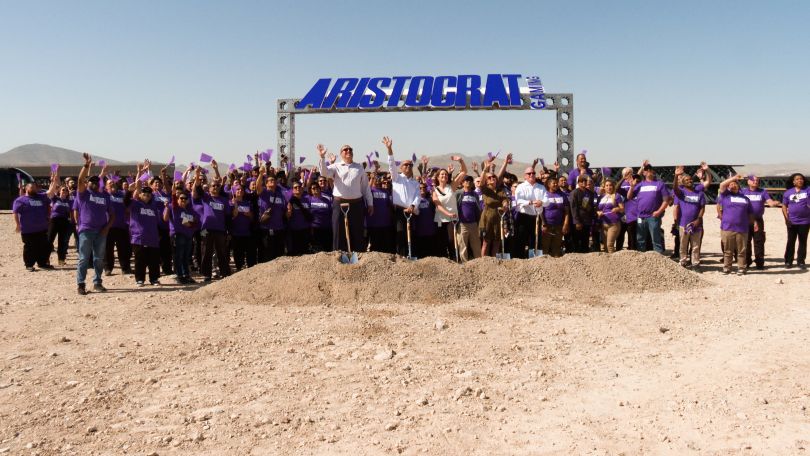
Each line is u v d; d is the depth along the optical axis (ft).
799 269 37.93
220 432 13.94
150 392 16.67
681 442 12.91
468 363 18.99
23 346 21.61
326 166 32.73
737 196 36.47
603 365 18.70
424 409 15.21
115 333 23.43
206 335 22.84
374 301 28.30
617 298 28.99
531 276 30.86
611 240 38.96
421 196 37.24
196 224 36.11
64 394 16.56
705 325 23.52
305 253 38.29
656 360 19.08
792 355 18.76
